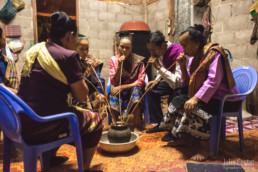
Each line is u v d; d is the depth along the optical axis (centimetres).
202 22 448
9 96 111
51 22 141
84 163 160
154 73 524
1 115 125
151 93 291
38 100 127
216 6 430
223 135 246
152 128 291
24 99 128
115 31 580
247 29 380
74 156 210
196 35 198
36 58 131
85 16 542
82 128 149
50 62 127
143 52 509
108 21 568
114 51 573
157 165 183
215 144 196
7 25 454
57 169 179
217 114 196
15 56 456
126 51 272
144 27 511
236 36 398
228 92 199
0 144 242
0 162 196
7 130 130
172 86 263
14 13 451
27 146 123
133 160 194
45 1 581
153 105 291
